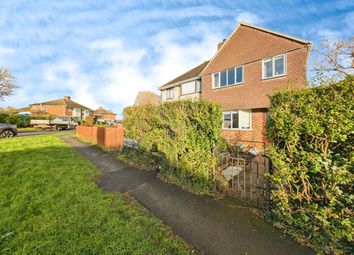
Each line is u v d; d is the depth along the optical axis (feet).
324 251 8.30
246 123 41.91
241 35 42.04
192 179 15.52
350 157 7.69
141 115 23.47
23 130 89.76
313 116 8.40
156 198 14.15
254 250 8.57
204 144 14.75
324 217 8.32
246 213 11.64
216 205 12.80
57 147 37.63
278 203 9.94
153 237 9.41
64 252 8.22
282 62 35.09
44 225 10.02
